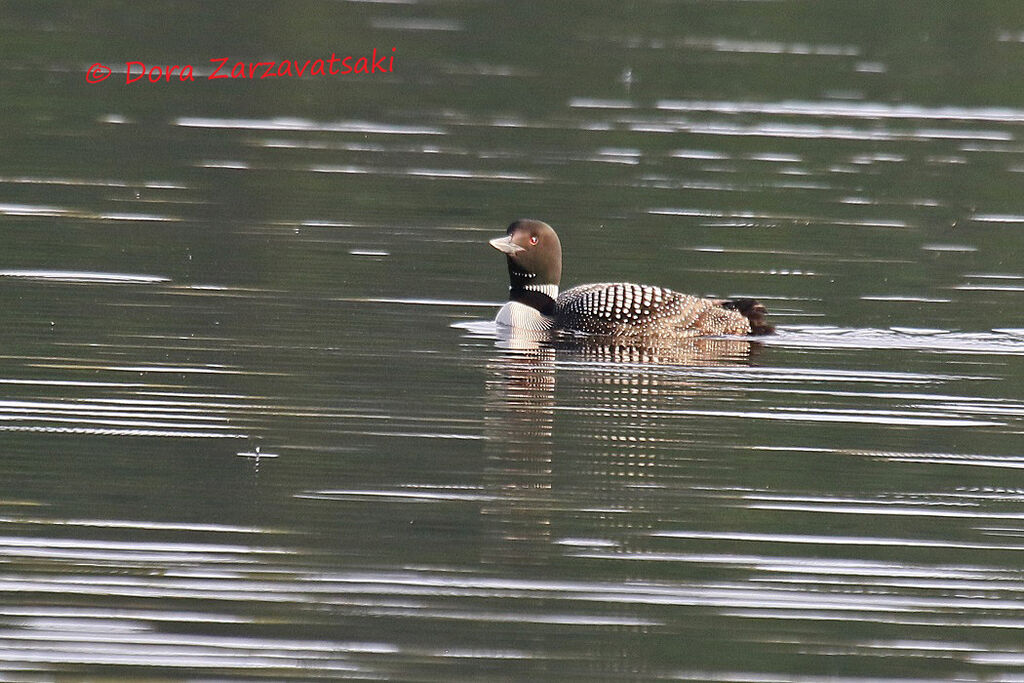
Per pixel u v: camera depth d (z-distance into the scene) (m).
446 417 13.60
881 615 10.24
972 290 18.30
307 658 9.60
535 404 14.06
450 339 16.12
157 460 12.41
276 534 11.13
